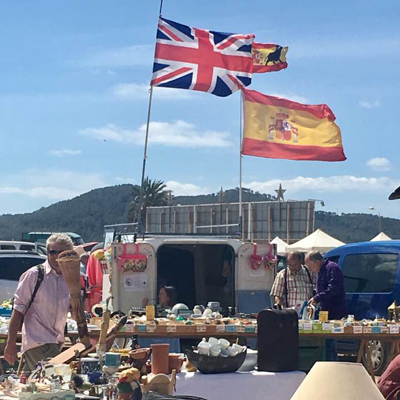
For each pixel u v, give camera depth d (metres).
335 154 17.11
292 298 11.17
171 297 11.52
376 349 11.45
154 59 15.30
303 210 32.00
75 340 8.37
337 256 13.31
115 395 5.10
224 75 15.72
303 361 9.53
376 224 164.62
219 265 12.41
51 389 4.80
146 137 13.86
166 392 5.68
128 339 9.30
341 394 3.94
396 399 5.57
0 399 4.80
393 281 12.18
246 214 33.31
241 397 6.32
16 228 199.38
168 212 30.16
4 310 10.38
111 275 11.41
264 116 16.83
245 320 9.32
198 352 6.34
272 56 17.86
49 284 6.58
